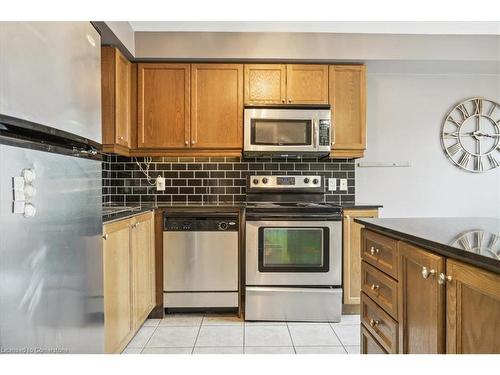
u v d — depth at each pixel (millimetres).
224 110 2926
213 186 3213
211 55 2828
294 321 2676
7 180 908
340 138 2949
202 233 2730
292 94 2922
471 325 917
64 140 1312
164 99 2910
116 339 1873
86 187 1381
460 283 957
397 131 3379
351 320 2703
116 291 1875
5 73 933
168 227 2725
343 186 3256
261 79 2922
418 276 1162
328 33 2852
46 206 1080
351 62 2939
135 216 2232
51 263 1109
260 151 2850
